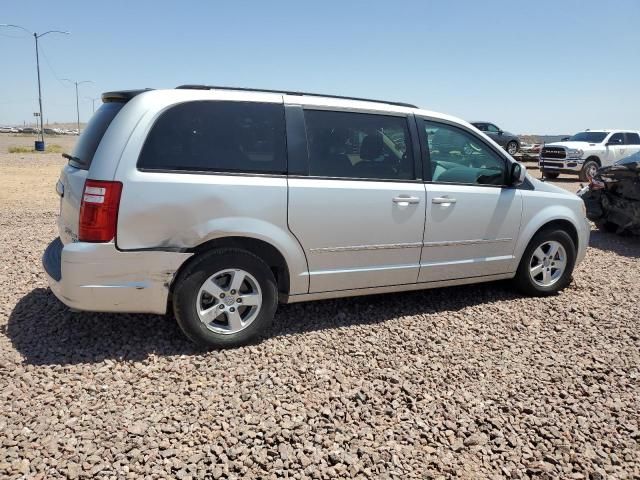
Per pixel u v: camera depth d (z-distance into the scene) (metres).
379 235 4.43
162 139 3.68
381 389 3.50
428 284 4.86
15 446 2.74
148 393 3.32
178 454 2.75
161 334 4.14
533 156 30.22
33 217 9.43
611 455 2.93
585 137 21.59
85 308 3.63
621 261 7.44
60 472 2.57
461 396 3.47
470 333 4.51
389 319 4.75
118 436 2.85
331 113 4.29
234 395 3.34
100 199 3.51
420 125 4.71
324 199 4.13
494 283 6.01
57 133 101.81
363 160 4.40
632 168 8.59
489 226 5.02
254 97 4.02
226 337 3.95
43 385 3.32
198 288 3.80
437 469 2.77
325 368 3.76
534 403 3.43
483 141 5.09
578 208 5.68
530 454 2.92
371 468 2.73
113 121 3.68
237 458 2.75
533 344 4.34
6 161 25.16
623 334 4.61
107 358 3.73
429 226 4.66
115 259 3.57
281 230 4.00
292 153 4.07
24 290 5.06
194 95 3.83
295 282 4.18
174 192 3.64
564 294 5.69
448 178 4.84
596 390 3.62
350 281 4.42
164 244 3.66
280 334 4.32
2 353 3.73
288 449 2.83
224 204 3.78
